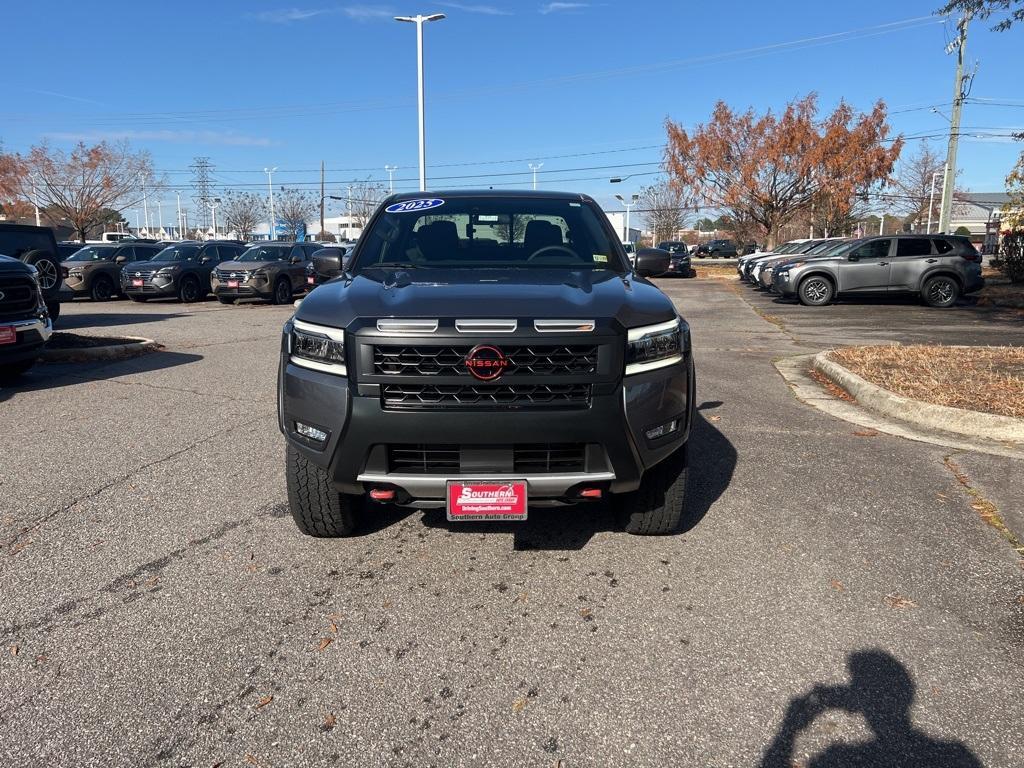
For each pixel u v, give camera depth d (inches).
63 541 145.9
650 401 119.3
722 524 153.2
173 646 110.0
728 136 1368.1
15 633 113.6
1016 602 120.8
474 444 115.0
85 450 205.3
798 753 87.2
